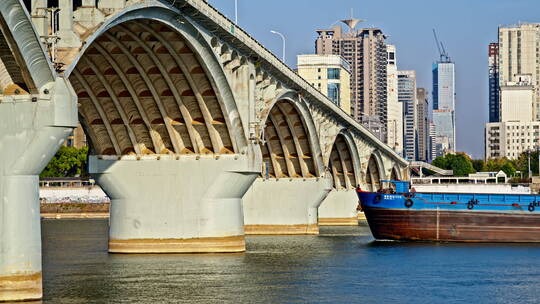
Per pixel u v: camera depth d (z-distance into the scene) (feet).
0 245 178.91
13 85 177.88
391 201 376.48
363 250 336.29
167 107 279.08
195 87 270.05
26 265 180.55
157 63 257.55
